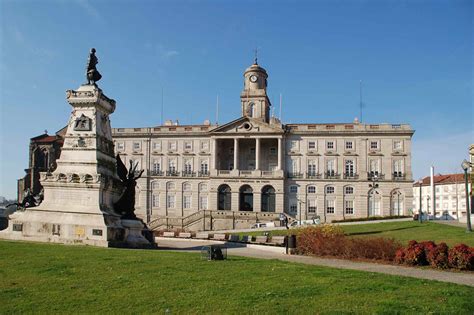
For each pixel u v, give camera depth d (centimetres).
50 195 3409
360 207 8944
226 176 9194
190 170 9675
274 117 9600
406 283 1638
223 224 8225
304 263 2341
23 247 2620
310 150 9306
